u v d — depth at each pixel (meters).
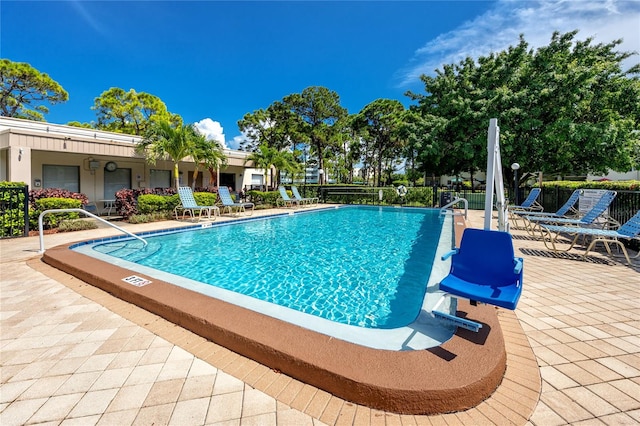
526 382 1.98
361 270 5.25
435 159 18.03
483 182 26.22
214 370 2.15
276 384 2.00
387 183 34.81
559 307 3.20
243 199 16.78
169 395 1.88
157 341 2.54
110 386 1.96
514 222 9.42
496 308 3.16
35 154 11.34
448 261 4.90
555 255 5.59
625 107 15.09
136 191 11.06
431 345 2.23
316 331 2.46
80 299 3.46
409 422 1.67
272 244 7.33
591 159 15.99
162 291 3.31
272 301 3.94
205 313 2.72
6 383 1.98
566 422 1.66
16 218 7.16
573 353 2.33
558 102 15.06
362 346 2.18
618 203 7.04
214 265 5.51
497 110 16.25
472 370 1.88
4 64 20.20
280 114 25.95
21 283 3.99
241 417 1.71
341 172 35.25
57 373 2.09
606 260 5.20
